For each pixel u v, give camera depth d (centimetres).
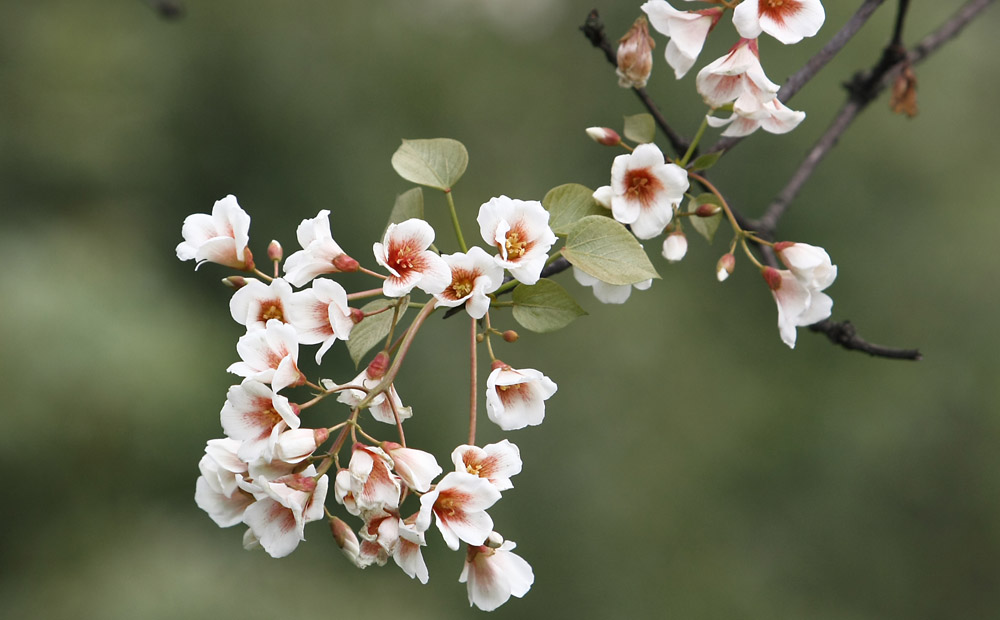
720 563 1299
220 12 1523
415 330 211
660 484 1345
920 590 1287
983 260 1367
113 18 1524
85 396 1031
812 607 1278
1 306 1051
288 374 196
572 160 1584
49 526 1044
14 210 1416
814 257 237
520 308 231
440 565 1196
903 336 1377
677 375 1402
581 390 1391
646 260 223
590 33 274
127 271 1239
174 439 1084
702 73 230
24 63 1473
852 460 1337
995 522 1285
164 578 1013
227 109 1527
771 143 1348
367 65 1565
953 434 1331
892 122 1388
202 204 1533
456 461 205
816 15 222
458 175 253
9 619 993
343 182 1512
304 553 1105
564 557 1307
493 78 1605
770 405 1381
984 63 1397
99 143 1477
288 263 218
